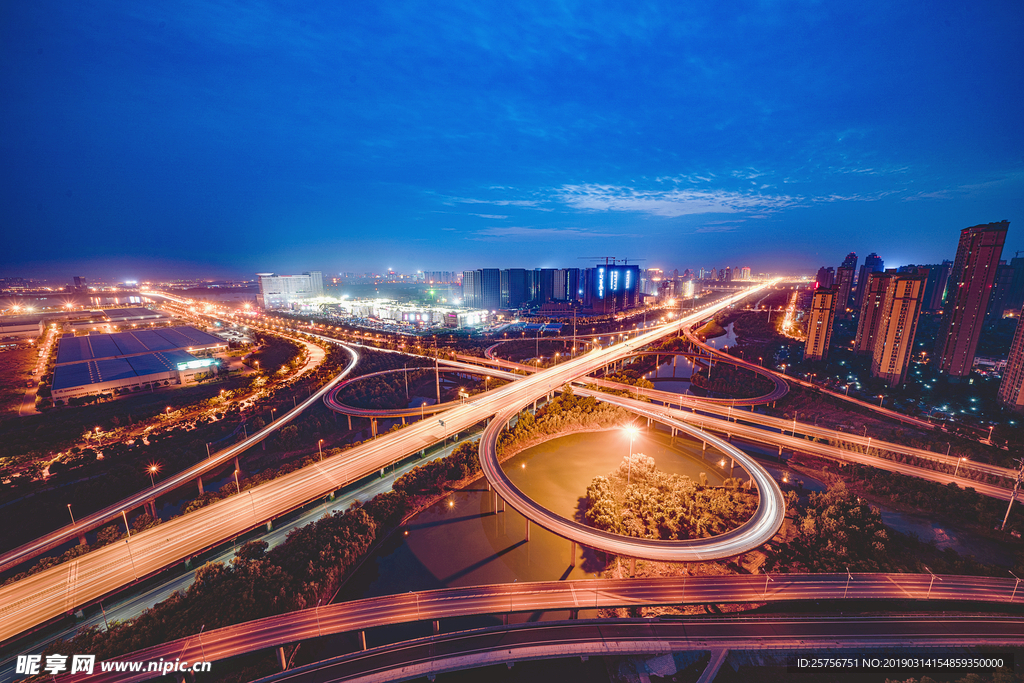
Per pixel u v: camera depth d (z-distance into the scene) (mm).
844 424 193000
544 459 167750
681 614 91500
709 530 116000
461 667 78812
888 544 110500
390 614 86625
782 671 80125
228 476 153125
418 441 163375
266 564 98562
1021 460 148875
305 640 87875
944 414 196250
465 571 110125
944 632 86812
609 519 119062
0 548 113062
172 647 78625
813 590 93812
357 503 127500
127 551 100438
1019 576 98375
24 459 154500
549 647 83000
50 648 77312
